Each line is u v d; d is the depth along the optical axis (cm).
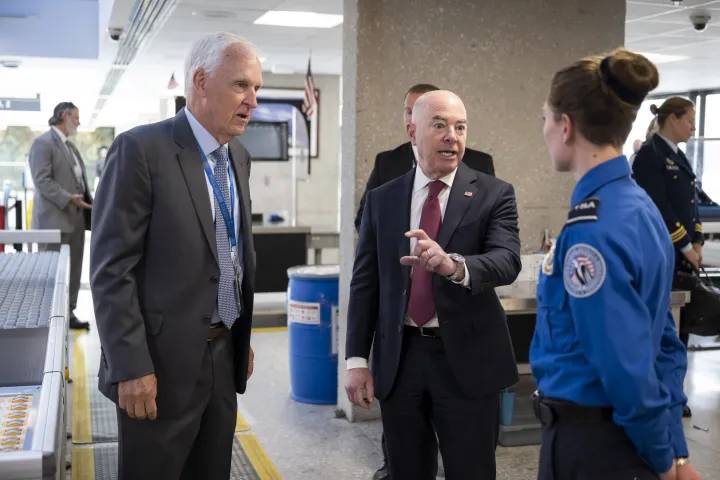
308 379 467
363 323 239
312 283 461
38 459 100
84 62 1089
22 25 1036
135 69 1152
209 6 694
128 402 188
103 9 861
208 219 200
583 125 155
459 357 219
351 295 243
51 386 130
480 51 443
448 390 221
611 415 152
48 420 114
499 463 365
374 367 235
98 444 386
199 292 199
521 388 413
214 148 204
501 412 389
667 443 149
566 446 156
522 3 447
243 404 468
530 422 391
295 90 1160
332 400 467
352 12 422
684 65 1068
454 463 223
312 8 702
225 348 211
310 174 1180
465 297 220
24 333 170
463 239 224
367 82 421
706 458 378
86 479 339
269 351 616
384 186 243
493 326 225
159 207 195
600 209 151
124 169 192
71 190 629
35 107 1620
